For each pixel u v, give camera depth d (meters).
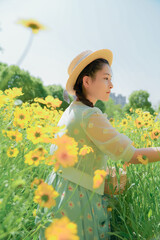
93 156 1.24
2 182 1.05
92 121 1.20
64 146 0.80
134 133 2.20
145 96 29.48
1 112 1.70
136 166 1.66
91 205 1.22
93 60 1.37
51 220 0.90
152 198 1.34
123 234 1.25
